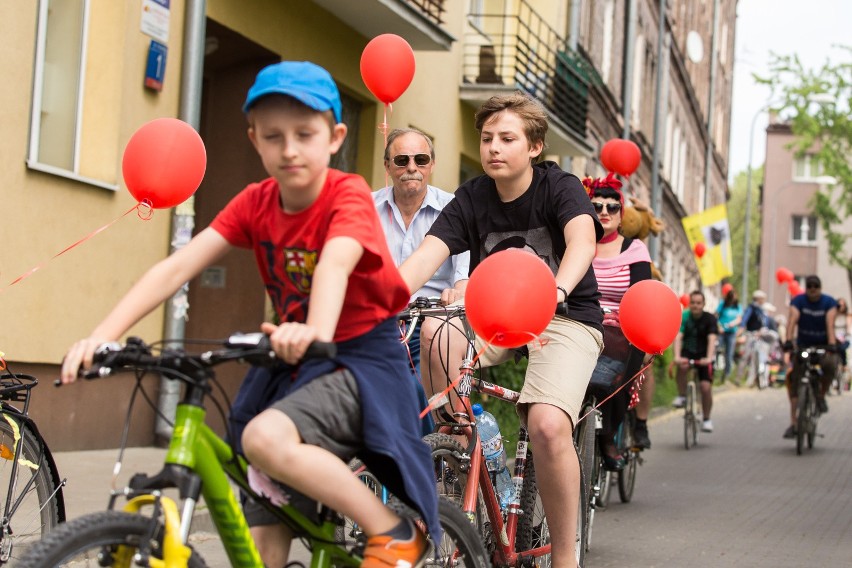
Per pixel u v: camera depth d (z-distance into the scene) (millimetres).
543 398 5555
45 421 10234
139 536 3371
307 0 14203
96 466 9656
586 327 5773
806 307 16859
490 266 4637
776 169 71938
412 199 7457
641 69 36656
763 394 29203
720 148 66500
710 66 57688
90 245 10688
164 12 11500
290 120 3520
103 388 10828
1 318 9711
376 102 16516
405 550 3775
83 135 10859
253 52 13469
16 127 9836
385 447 3695
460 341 5672
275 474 3568
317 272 3521
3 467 5293
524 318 4578
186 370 3426
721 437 18000
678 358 16469
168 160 5516
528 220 5805
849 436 18656
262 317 13258
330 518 3988
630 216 11844
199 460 3475
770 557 8375
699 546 8727
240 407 3881
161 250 11664
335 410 3678
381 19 14969
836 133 49375
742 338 33344
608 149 11141
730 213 112250
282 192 3711
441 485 5336
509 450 6289
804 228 71625
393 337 3914
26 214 9953
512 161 5688
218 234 3854
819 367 16703
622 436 10180
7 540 5258
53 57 10469
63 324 10406
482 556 4633
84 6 10828
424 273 5730
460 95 19344
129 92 11102
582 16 26578
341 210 3652
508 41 21812
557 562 5602
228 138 13656
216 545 7410
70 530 3227
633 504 10906
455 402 5414
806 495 11828
